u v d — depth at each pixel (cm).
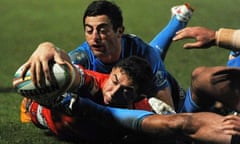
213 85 1630
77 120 1731
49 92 1526
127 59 1691
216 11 5456
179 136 1523
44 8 5619
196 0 5941
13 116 2188
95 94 1695
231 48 1639
